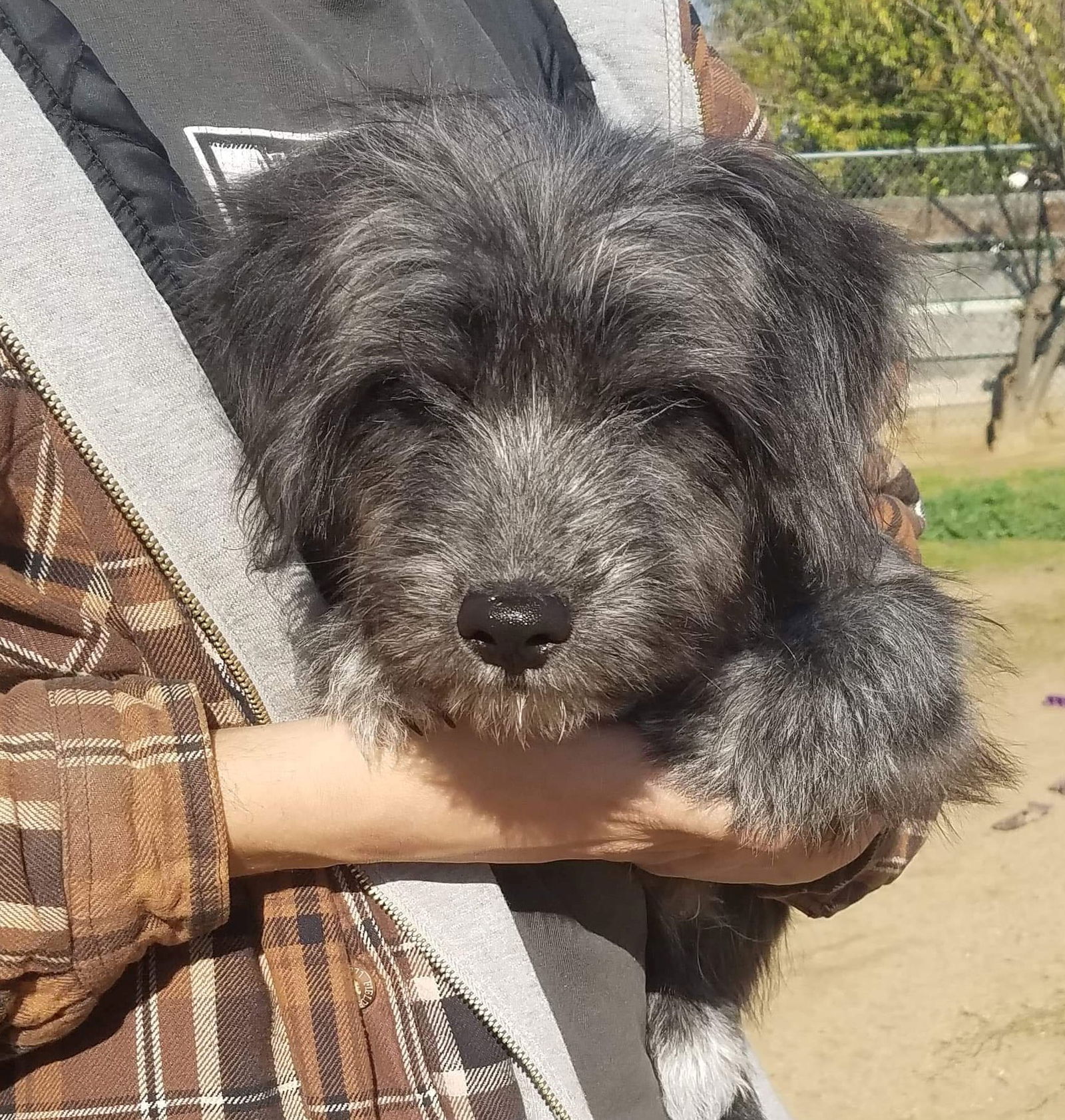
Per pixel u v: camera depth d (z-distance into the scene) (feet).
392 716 1.31
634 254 1.37
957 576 1.77
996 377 9.42
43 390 1.17
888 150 10.14
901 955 3.47
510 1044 1.23
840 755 1.42
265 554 1.35
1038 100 9.55
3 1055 1.16
